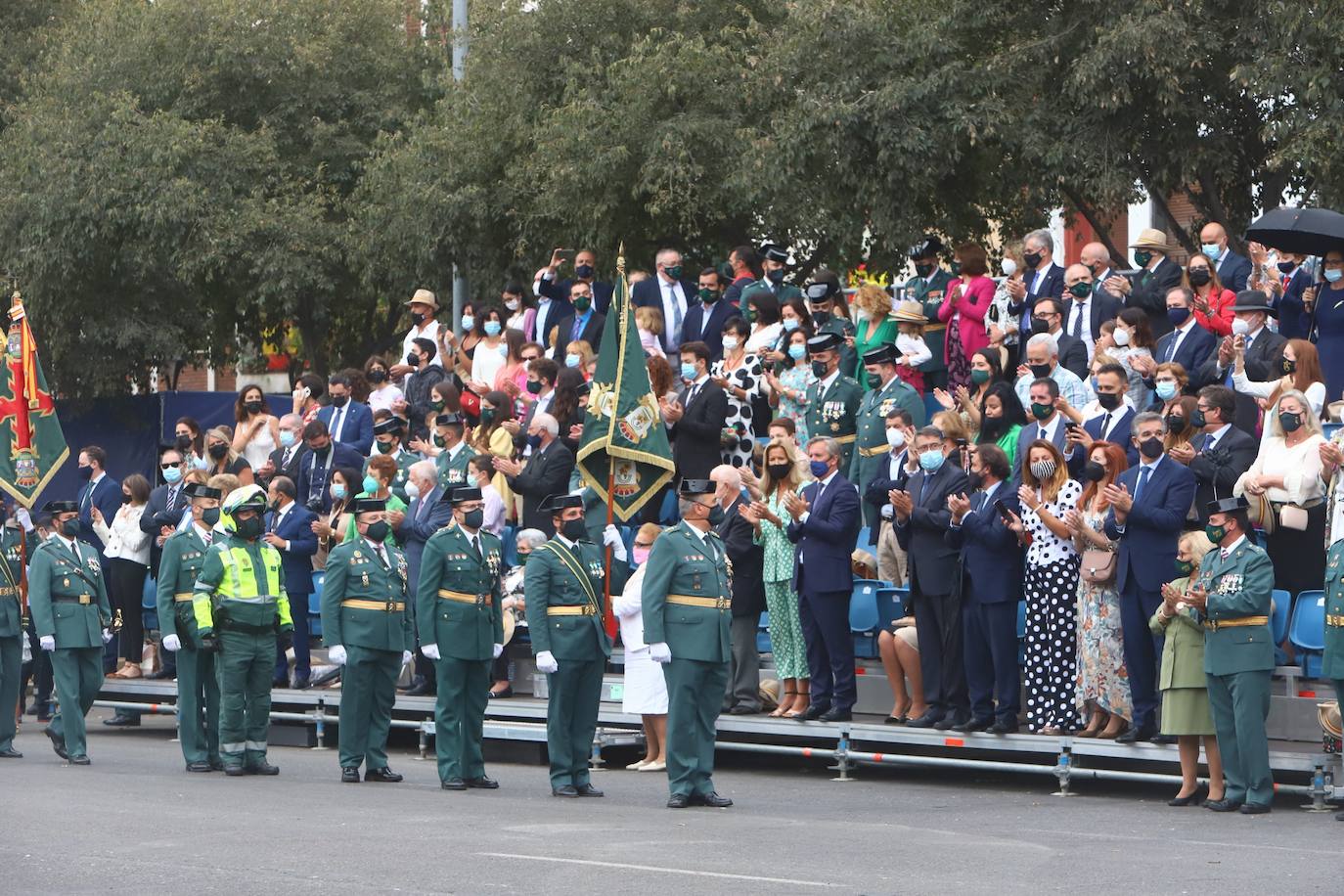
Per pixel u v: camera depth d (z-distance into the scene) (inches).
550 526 1030.4
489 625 866.8
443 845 652.1
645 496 917.2
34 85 1803.6
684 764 781.9
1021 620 887.1
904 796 832.3
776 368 1074.1
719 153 1309.1
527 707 992.9
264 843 656.4
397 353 1931.6
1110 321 1005.2
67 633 959.6
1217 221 1284.4
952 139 1224.2
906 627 895.1
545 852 635.5
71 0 2020.2
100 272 1676.9
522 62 1439.5
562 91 1438.2
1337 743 760.3
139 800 790.5
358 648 882.8
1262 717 750.5
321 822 719.1
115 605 1190.9
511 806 782.5
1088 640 817.5
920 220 1278.3
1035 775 910.4
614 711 975.0
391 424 1129.4
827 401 1031.6
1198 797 805.2
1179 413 843.4
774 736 1007.6
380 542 902.4
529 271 1459.2
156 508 1188.5
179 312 1775.3
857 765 912.9
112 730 1216.2
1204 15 1207.6
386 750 1078.4
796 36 1290.6
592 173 1305.4
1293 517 820.6
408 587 973.8
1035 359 930.1
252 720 925.8
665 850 641.6
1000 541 832.9
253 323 1860.2
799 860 620.1
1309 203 1269.7
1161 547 795.4
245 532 924.0
